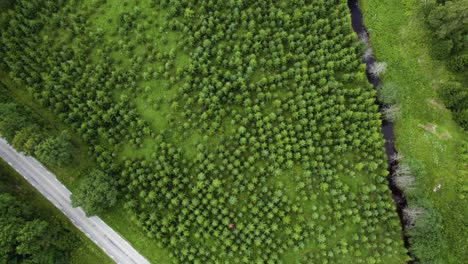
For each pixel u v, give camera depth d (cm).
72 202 6431
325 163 6881
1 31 7325
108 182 6581
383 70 7281
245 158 6950
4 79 7506
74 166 7138
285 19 7181
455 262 6638
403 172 6850
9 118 6625
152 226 6675
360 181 6906
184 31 7319
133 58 7325
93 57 7475
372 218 6706
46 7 7550
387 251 6644
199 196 6675
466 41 6894
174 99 7212
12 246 6056
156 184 6775
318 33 7238
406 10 7525
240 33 7425
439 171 6962
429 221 6391
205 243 6769
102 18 7594
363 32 7612
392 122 7288
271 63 7112
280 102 6931
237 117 6931
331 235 6744
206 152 6912
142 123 7025
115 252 6881
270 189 6844
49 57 7262
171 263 6756
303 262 6638
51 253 6394
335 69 7231
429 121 7169
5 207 6341
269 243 6575
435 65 7250
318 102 6956
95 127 7144
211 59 7331
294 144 6844
